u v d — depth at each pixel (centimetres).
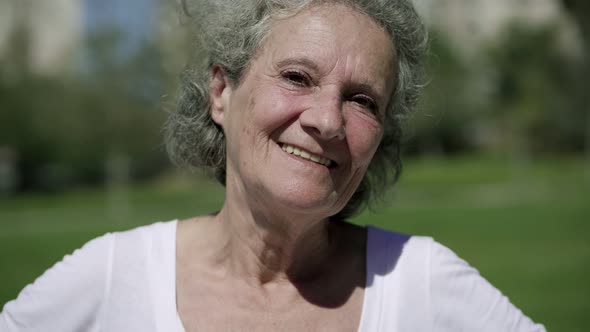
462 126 5309
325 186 213
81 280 223
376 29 217
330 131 205
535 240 1393
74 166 4006
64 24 4897
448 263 231
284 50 213
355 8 216
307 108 209
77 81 3092
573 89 4656
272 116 211
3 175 4066
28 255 1381
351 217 263
